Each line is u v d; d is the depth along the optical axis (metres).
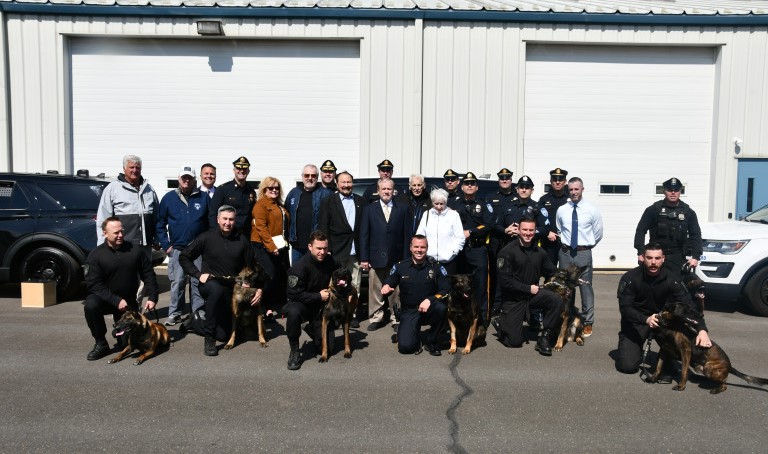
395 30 11.47
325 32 11.43
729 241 7.71
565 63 11.96
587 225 6.61
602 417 4.26
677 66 12.02
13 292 8.79
